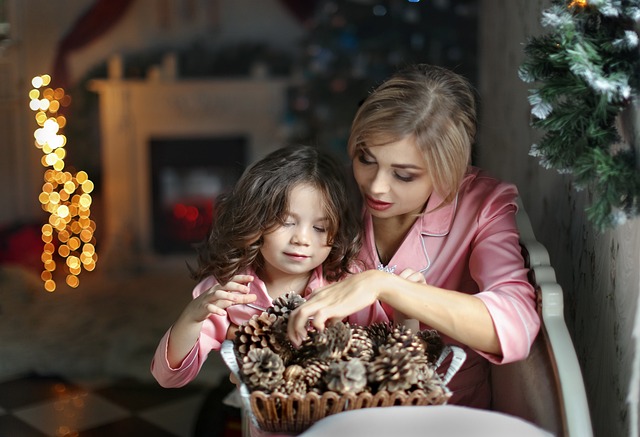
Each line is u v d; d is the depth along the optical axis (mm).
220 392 2227
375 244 1337
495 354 1098
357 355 1018
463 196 1294
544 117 1048
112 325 3471
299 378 996
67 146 5172
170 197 5312
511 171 1938
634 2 992
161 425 2598
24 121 5082
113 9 5188
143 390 2863
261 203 1163
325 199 1168
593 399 1336
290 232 1170
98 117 5207
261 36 5402
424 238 1289
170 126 5289
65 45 5156
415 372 979
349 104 3711
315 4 5359
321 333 1015
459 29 3328
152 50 5281
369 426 927
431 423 942
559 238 1530
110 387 2891
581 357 1407
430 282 1280
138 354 3107
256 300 1225
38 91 4957
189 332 1136
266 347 1038
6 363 3049
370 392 995
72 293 4000
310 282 1236
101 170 5227
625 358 1152
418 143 1118
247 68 5348
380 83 1267
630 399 1138
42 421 2629
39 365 3049
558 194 1533
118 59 5188
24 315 3580
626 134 1076
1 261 4594
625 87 972
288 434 990
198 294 1244
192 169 5340
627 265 1134
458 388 1292
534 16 1648
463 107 1186
